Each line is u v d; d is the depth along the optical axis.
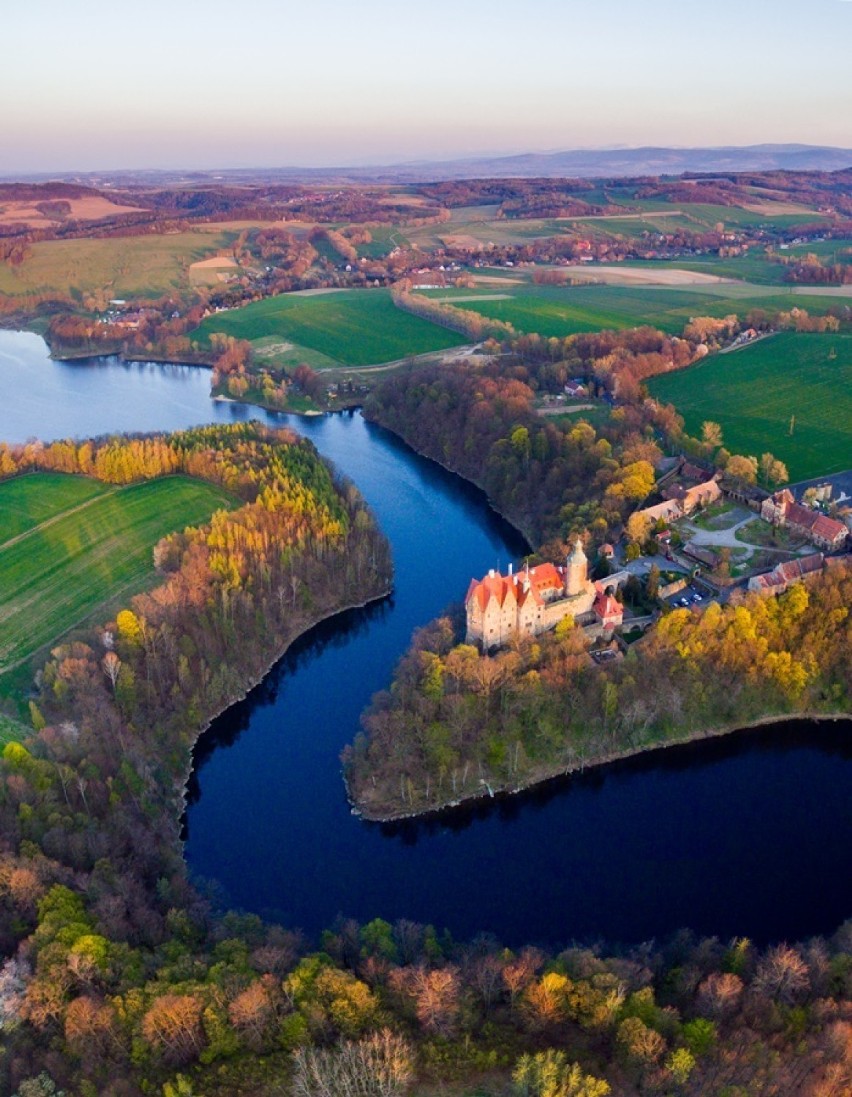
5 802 136.25
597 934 132.38
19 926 115.19
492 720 165.00
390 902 140.50
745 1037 99.69
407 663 175.88
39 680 174.62
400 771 158.88
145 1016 97.81
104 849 132.38
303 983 104.12
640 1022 97.56
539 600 185.38
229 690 187.12
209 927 123.31
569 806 161.75
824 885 142.00
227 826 157.38
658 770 168.50
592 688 168.88
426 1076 96.69
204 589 197.75
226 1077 96.38
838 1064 93.31
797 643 181.38
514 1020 104.50
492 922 135.50
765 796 163.75
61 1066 97.94
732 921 134.38
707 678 174.75
